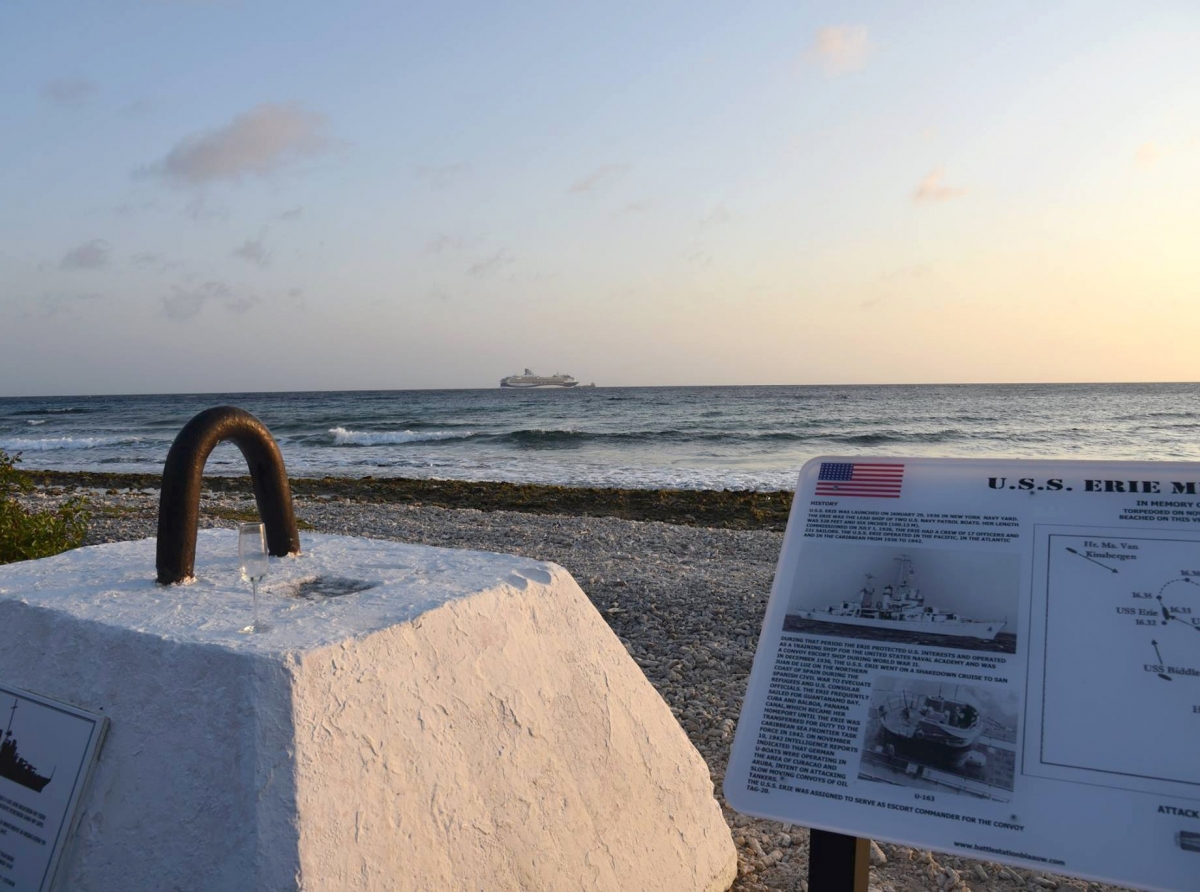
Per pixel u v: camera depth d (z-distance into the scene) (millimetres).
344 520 14398
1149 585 1953
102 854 2027
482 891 2129
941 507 2266
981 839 1795
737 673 5949
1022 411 57250
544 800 2365
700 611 7633
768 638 2240
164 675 2086
